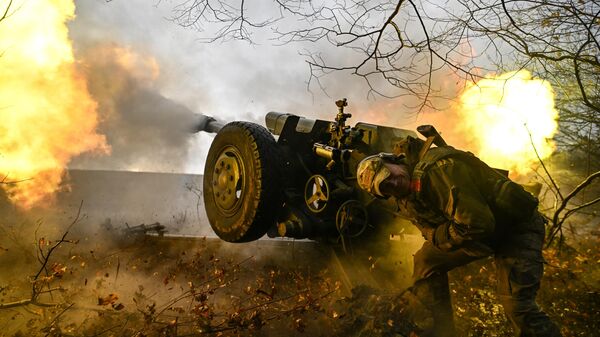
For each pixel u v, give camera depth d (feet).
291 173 14.71
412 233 14.06
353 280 13.41
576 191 15.79
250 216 14.49
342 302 12.10
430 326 10.73
